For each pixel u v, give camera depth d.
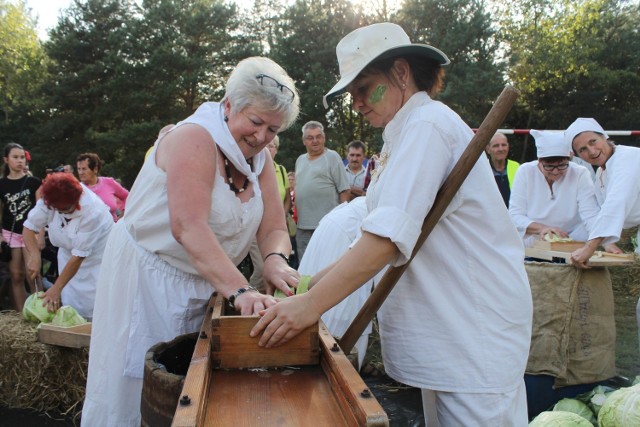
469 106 22.84
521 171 4.67
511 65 25.98
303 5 25.12
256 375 1.64
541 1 28.55
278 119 1.97
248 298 1.78
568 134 4.04
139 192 2.12
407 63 1.76
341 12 24.98
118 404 2.13
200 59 26.11
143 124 24.27
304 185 6.66
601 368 3.45
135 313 2.12
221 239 2.09
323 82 23.42
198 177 1.90
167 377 1.64
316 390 1.53
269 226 2.36
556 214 4.48
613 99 28.88
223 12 27.50
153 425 1.68
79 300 4.29
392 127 1.79
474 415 1.72
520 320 1.79
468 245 1.73
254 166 2.18
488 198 1.74
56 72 27.28
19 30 36.28
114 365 2.13
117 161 25.31
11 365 3.87
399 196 1.59
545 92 28.09
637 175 3.54
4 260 5.96
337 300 1.63
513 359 1.76
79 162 6.44
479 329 1.72
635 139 27.36
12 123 29.50
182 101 28.02
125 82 25.23
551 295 3.40
